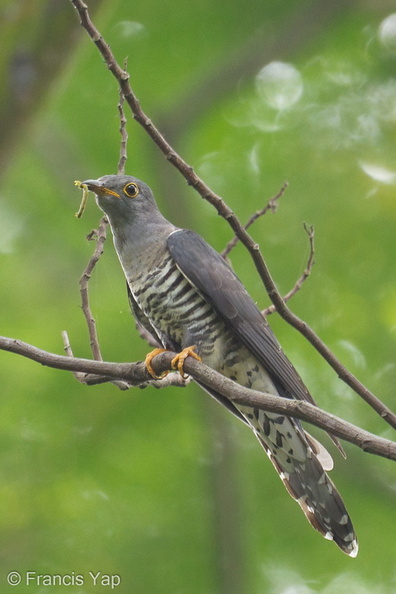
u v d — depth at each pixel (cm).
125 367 743
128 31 1571
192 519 1271
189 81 1628
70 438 1266
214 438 1298
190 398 1290
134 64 1576
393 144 1498
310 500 825
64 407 1257
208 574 1250
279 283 1393
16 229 1516
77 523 1238
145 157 1549
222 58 1631
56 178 1548
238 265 1406
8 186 1546
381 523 1352
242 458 1344
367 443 584
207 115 1631
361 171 1473
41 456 1257
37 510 1233
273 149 1517
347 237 1417
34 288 1410
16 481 1245
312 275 1398
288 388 843
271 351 851
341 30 1680
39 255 1467
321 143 1509
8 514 1223
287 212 1447
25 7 1219
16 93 1244
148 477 1282
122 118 876
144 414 1279
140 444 1284
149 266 873
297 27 1648
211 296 848
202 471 1291
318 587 1263
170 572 1243
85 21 686
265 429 830
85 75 1543
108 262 1462
